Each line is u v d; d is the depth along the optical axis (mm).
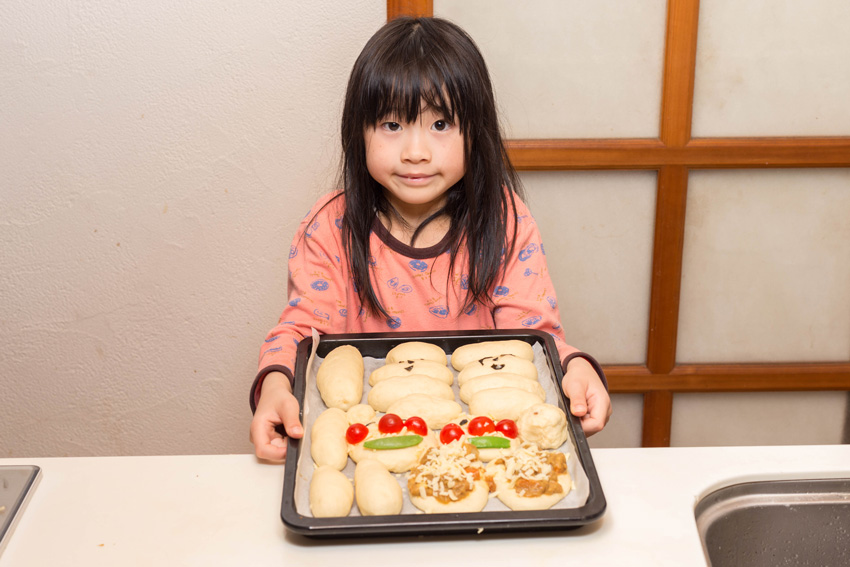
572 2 1412
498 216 1061
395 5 1407
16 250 1546
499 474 704
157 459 763
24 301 1583
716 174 1526
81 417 1680
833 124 1490
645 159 1484
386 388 829
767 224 1566
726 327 1640
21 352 1619
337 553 625
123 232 1545
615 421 1708
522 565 612
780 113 1484
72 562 621
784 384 1651
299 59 1444
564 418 746
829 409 1703
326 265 1092
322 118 1482
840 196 1546
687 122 1462
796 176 1530
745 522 748
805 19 1422
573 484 691
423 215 1103
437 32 966
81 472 739
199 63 1439
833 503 748
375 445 730
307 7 1412
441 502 664
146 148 1491
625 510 681
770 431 1722
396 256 1098
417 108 921
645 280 1602
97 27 1414
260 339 1635
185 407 1685
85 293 1585
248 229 1552
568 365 875
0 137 1473
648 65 1447
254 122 1481
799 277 1606
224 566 615
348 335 939
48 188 1509
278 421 779
